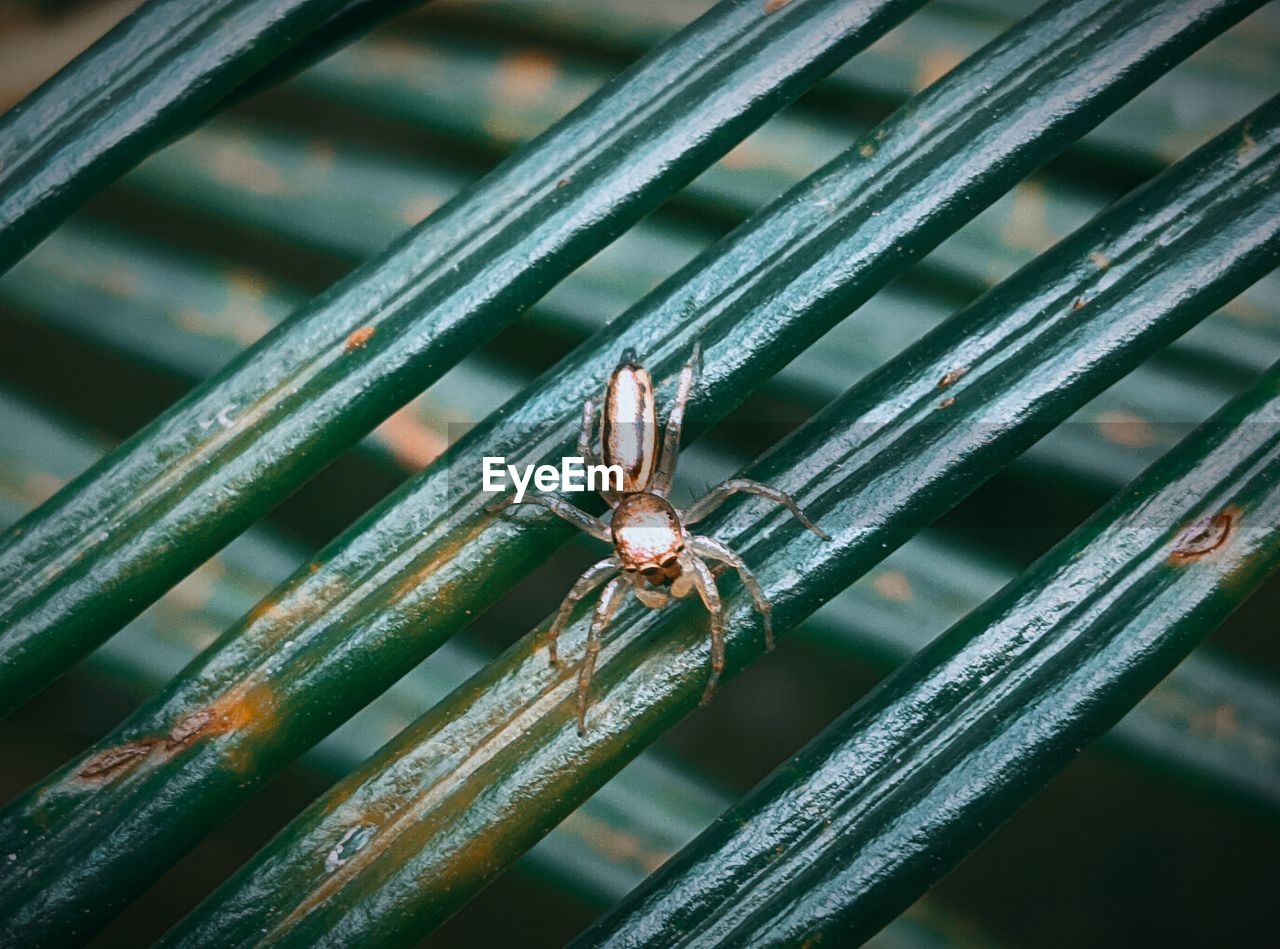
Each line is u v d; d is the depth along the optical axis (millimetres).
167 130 75
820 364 82
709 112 72
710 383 71
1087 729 66
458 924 79
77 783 67
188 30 76
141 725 68
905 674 67
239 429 70
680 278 71
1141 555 67
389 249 72
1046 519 79
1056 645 66
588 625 69
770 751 80
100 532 69
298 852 66
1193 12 72
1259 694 77
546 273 71
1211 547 66
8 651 68
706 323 71
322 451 70
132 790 67
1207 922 78
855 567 69
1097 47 72
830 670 80
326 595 68
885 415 69
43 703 82
